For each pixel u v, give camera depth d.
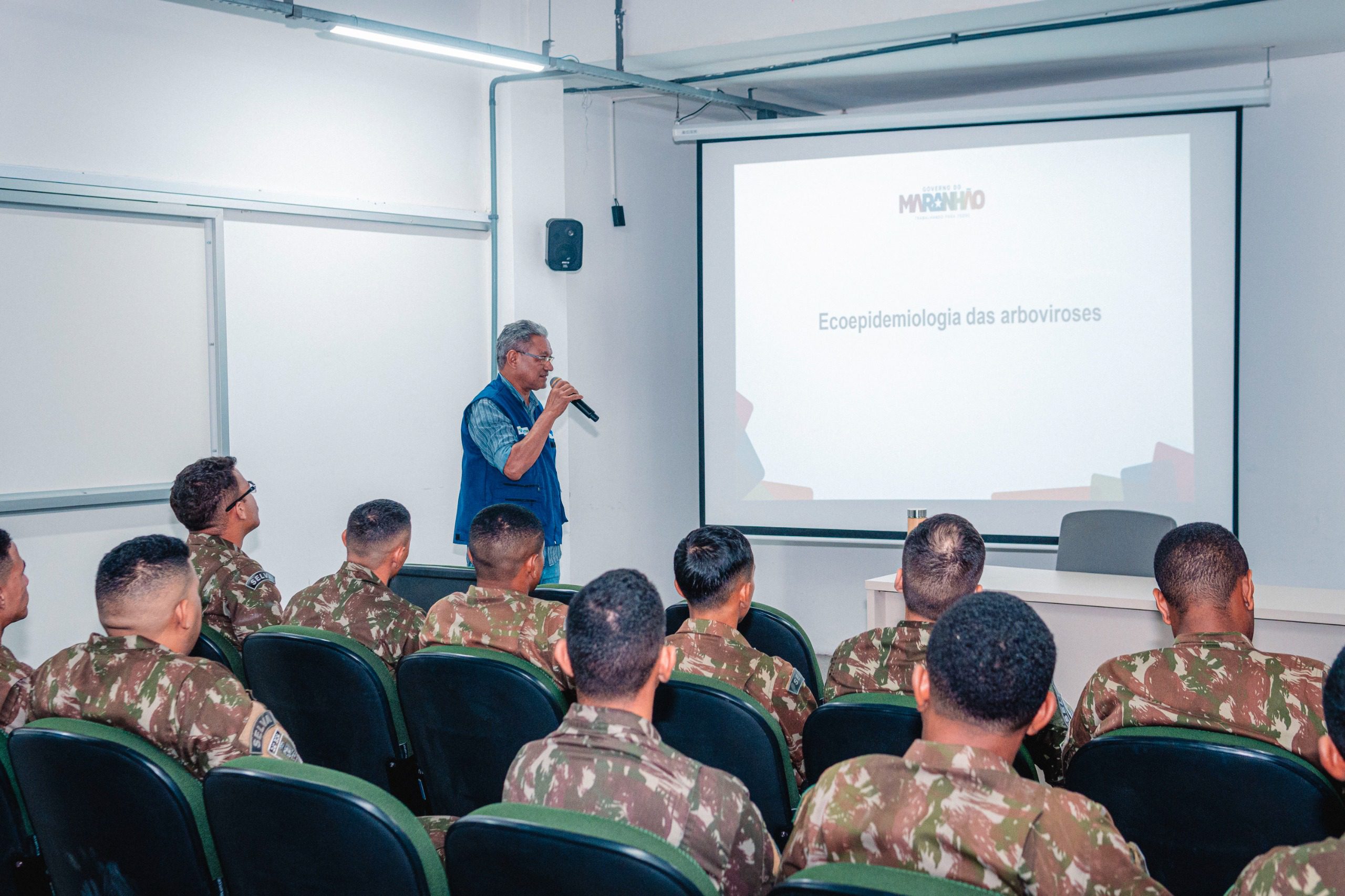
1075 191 4.41
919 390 4.62
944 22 3.90
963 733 1.19
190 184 3.59
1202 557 1.72
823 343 4.73
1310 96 4.36
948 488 4.62
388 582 2.46
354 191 4.15
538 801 1.33
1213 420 4.30
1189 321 4.31
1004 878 1.10
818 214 4.70
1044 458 4.50
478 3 4.61
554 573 3.84
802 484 4.79
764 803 1.77
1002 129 4.48
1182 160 4.29
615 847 1.08
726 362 4.84
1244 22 3.87
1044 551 4.97
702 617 2.03
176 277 3.60
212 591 2.49
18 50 3.18
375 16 4.19
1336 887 0.98
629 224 5.23
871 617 3.04
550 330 4.75
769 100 5.15
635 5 4.30
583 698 1.38
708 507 4.90
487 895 1.19
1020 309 4.49
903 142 4.59
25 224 3.23
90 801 1.48
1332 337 4.37
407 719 1.98
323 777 1.29
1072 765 1.56
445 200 4.50
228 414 3.75
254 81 3.80
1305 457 4.45
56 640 3.33
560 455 4.88
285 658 2.05
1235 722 1.60
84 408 3.38
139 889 1.53
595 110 5.03
